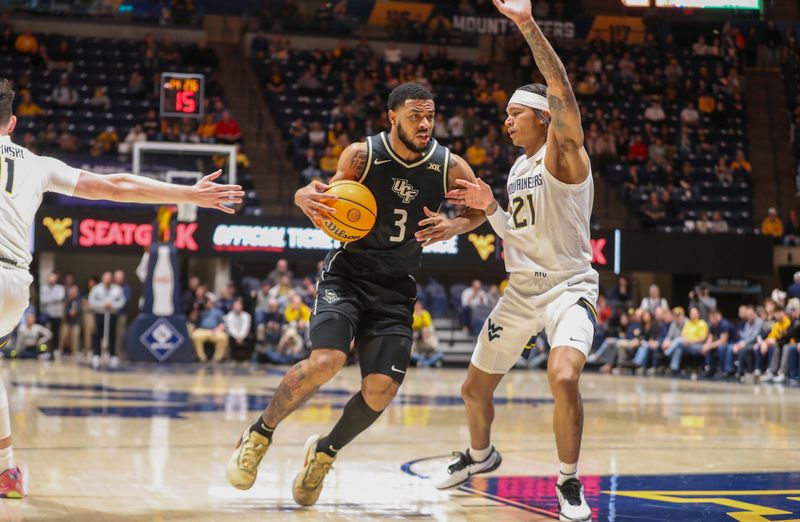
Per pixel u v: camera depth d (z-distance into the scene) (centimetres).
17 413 773
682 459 570
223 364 1745
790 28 2694
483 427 449
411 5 2636
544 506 418
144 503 406
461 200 414
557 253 421
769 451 614
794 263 2067
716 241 1984
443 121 2330
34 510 387
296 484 411
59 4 2372
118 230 1819
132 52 2352
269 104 2345
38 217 1786
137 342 1683
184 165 1894
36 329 1758
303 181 2100
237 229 1847
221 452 564
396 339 417
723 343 1653
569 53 2602
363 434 677
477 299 1917
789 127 2502
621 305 1923
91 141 2105
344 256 426
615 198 2184
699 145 2356
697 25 2678
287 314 1755
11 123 406
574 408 392
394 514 397
